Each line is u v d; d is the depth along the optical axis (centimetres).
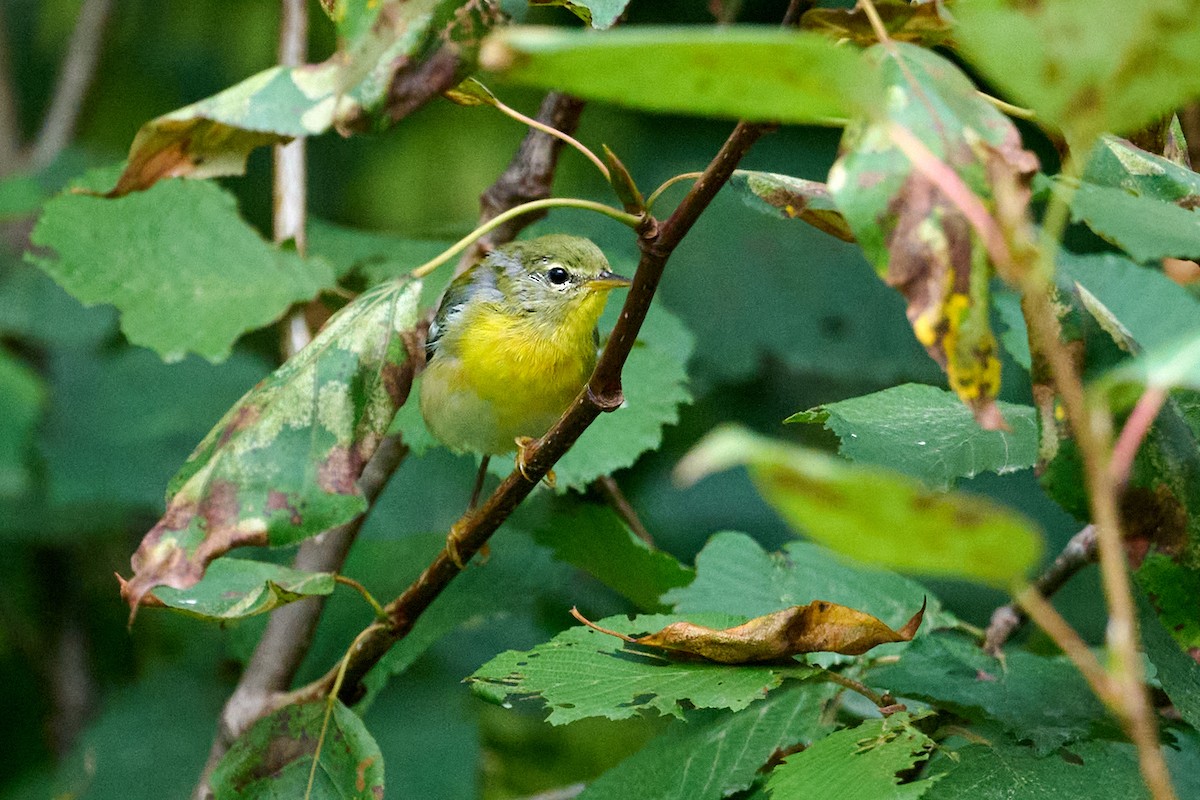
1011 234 273
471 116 416
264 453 391
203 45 418
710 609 396
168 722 405
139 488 409
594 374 391
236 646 403
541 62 247
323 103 359
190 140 390
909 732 391
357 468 391
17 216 411
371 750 394
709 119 413
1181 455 367
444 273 405
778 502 229
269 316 402
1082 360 377
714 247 411
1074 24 258
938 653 393
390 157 416
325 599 401
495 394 403
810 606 392
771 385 411
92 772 404
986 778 391
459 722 405
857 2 336
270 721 394
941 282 289
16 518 410
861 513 227
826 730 393
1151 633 391
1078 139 273
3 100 418
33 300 411
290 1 405
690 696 391
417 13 352
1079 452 348
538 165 404
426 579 394
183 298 402
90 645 415
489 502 393
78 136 417
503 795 407
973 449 392
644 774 394
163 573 390
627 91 257
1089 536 395
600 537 399
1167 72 260
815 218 393
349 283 406
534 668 393
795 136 412
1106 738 392
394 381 391
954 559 235
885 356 410
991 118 303
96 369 412
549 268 404
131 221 403
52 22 423
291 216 405
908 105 301
